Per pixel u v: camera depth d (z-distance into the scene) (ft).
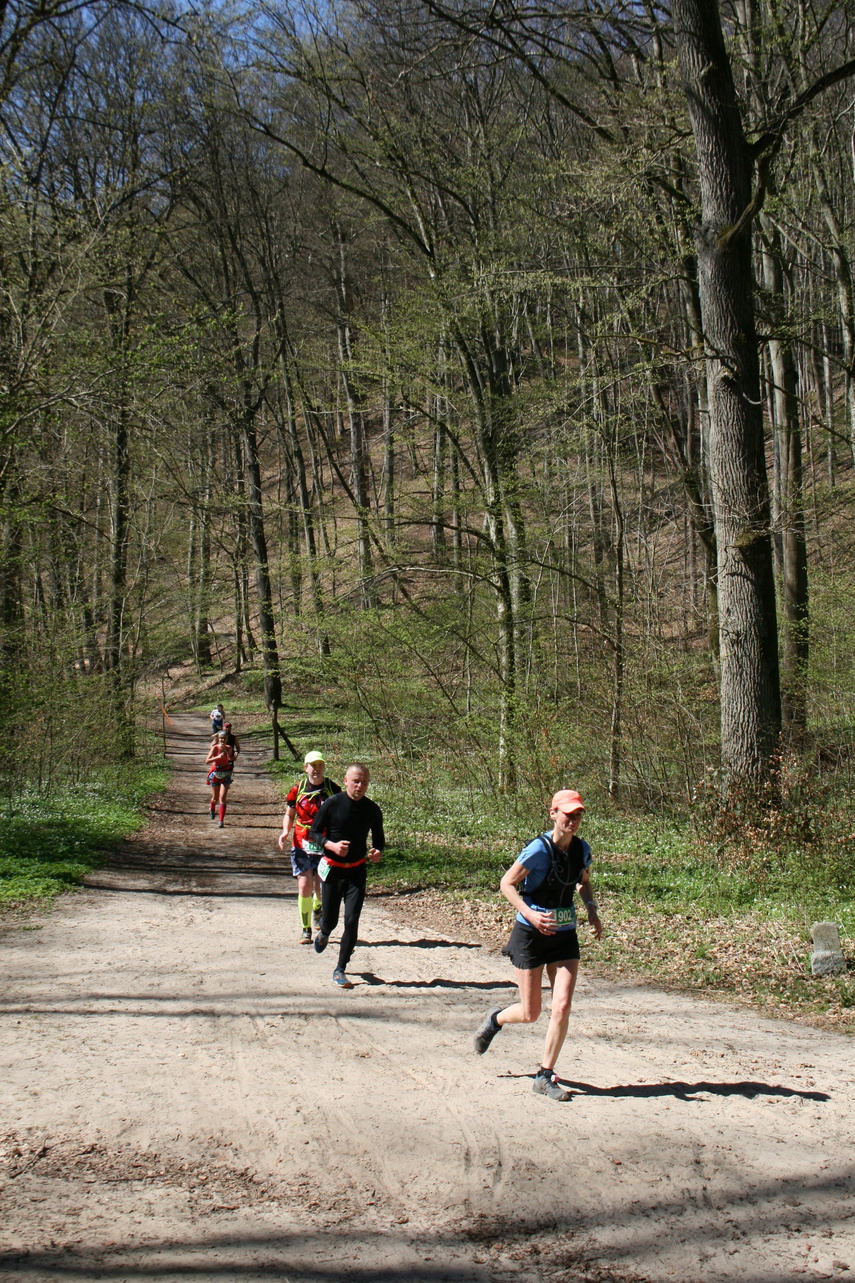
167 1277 9.81
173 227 73.46
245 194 97.91
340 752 70.49
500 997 22.57
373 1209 11.66
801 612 56.75
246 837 53.93
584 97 54.24
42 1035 18.04
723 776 40.06
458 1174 12.66
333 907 23.70
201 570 92.84
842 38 50.21
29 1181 11.91
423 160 56.18
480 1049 16.72
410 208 58.54
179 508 79.15
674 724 47.03
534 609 53.88
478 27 44.65
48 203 49.16
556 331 59.00
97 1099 14.85
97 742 61.57
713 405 40.47
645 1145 13.71
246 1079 16.11
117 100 60.54
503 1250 10.77
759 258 70.28
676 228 48.91
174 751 100.99
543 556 54.75
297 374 81.35
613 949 27.35
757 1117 14.90
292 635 61.98
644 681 48.16
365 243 107.45
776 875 33.63
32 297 47.26
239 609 99.09
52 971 23.29
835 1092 16.20
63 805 54.19
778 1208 11.87
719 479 40.32
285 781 79.97
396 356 54.39
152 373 50.19
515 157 56.54
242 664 137.28
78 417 52.19
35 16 40.45
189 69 57.72
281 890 39.37
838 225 56.34
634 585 56.44
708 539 54.75
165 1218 11.18
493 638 55.57
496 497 54.95
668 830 44.27
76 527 60.18
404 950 27.71
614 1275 10.30
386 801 56.70
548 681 54.29
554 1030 15.76
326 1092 15.62
